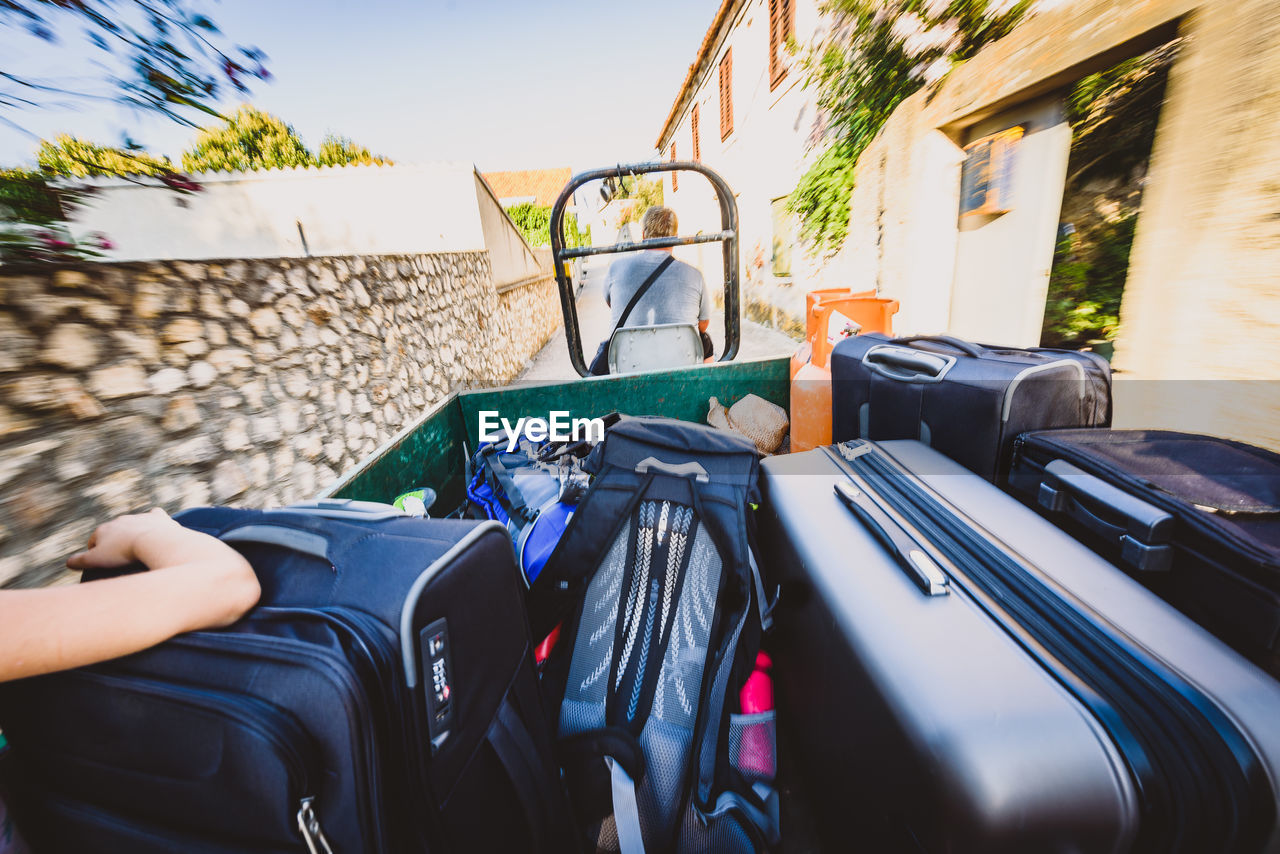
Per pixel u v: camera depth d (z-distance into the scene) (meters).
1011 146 2.92
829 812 1.02
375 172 6.28
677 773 1.03
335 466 2.96
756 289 7.91
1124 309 2.19
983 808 0.56
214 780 0.54
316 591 0.63
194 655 0.54
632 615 1.19
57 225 1.46
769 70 6.43
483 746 0.71
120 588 0.51
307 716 0.52
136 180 1.41
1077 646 0.67
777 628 1.22
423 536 0.70
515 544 1.57
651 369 2.41
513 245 8.77
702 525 1.20
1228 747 0.53
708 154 10.20
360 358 3.28
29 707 0.61
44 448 1.63
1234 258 1.76
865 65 3.85
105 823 0.62
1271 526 0.68
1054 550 0.84
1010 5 2.70
